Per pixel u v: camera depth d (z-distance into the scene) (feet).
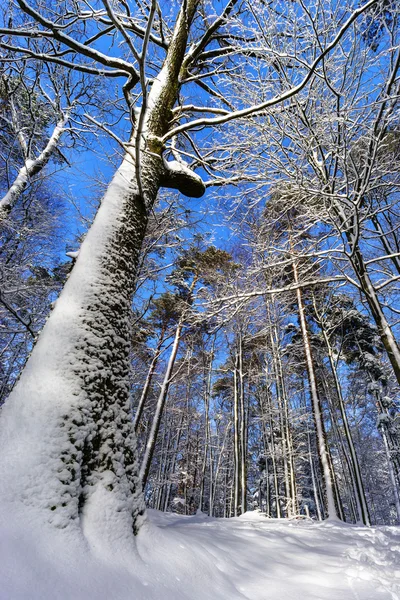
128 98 11.43
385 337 16.15
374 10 12.13
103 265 8.01
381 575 7.59
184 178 11.19
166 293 42.04
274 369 46.83
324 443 33.09
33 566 3.94
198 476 81.10
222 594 5.58
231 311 21.21
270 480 68.74
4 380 34.42
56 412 5.73
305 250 19.15
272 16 12.57
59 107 23.53
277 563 8.01
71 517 4.99
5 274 24.38
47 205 28.22
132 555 5.32
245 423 60.29
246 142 15.72
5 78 19.69
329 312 46.14
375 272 21.26
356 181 14.16
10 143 21.98
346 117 12.93
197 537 7.93
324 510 62.75
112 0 14.01
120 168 9.86
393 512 84.48
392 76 12.37
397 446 55.31
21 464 5.03
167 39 15.46
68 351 6.56
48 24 9.78
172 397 69.56
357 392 68.64
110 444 6.36
